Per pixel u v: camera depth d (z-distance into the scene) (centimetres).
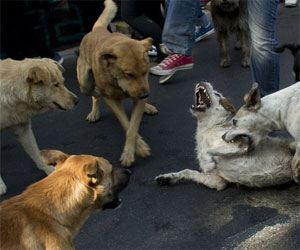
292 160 288
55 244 213
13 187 361
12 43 587
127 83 364
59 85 355
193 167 352
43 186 228
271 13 344
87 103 511
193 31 471
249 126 291
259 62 368
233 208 296
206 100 325
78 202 225
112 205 241
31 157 366
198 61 590
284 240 262
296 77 398
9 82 335
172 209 305
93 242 285
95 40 413
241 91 477
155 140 403
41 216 218
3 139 452
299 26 659
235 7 520
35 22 662
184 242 272
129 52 361
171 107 465
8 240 209
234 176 303
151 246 274
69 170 229
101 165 232
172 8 459
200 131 331
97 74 381
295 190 304
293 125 277
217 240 270
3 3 553
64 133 447
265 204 295
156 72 510
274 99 288
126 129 380
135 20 550
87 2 685
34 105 346
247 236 269
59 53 698
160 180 329
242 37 537
